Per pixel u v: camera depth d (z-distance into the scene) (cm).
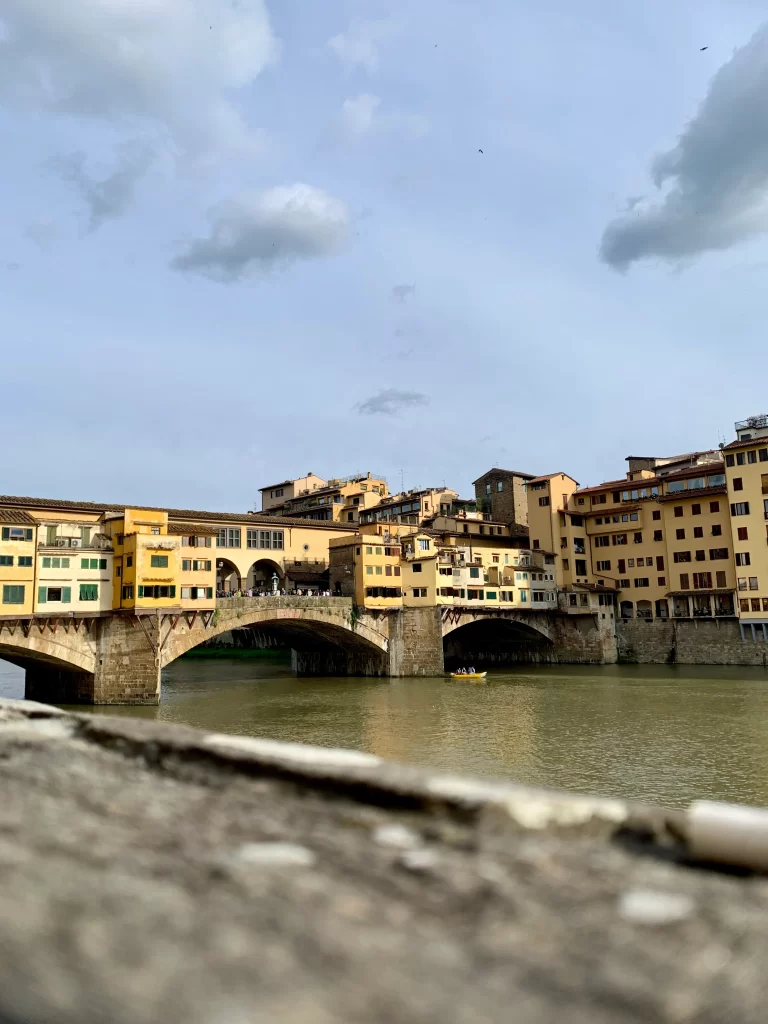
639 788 3572
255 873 431
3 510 6594
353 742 4816
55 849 451
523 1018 293
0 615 6128
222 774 657
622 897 423
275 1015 276
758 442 9075
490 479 13300
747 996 319
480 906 403
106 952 317
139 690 6638
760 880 457
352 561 9306
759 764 4003
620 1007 306
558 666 10325
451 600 9375
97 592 6781
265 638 12019
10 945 314
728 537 9581
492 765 4109
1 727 855
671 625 9900
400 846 493
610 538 10831
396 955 340
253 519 10112
